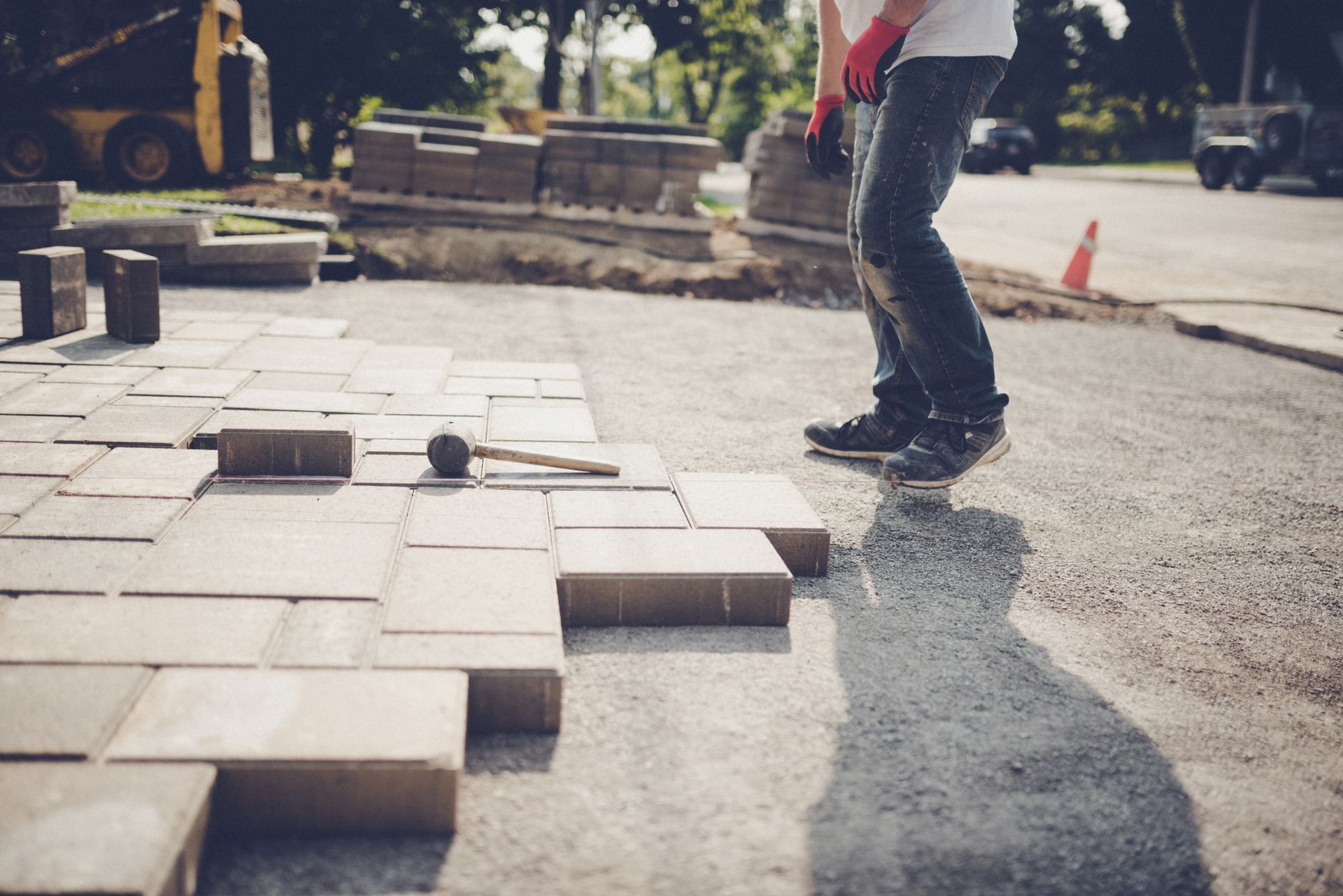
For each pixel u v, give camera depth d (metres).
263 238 6.75
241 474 2.70
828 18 3.25
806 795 1.73
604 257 8.23
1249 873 1.62
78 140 9.52
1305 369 6.12
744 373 5.10
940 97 2.88
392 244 7.96
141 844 1.33
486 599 2.09
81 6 10.03
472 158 8.98
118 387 3.49
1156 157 39.94
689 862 1.54
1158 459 4.07
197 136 9.52
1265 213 14.98
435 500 2.64
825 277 8.27
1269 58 19.72
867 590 2.62
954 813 1.71
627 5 26.48
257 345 4.28
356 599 2.05
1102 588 2.75
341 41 15.78
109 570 2.11
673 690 2.05
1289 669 2.36
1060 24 48.09
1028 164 28.36
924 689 2.12
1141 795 1.81
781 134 8.98
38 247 5.93
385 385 3.76
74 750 1.51
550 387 3.92
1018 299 7.90
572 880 1.49
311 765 1.52
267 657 1.82
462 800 1.66
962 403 3.16
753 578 2.32
